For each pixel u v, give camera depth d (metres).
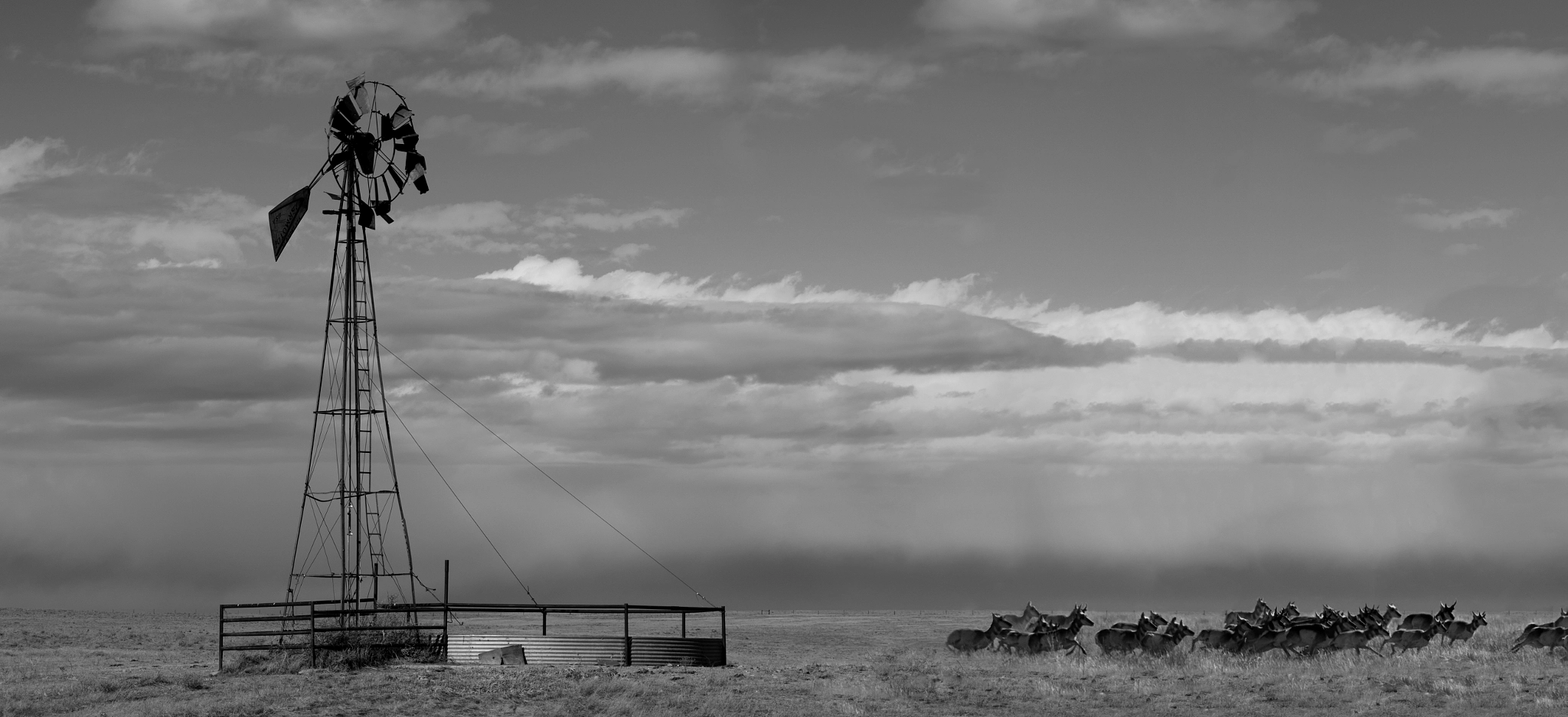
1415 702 34.09
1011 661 44.28
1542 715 31.78
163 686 37.41
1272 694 35.81
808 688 37.00
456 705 34.56
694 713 33.56
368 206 49.97
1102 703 35.34
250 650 42.59
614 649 41.41
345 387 49.00
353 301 49.59
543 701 34.97
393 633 42.22
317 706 34.38
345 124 50.06
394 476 48.66
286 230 49.78
